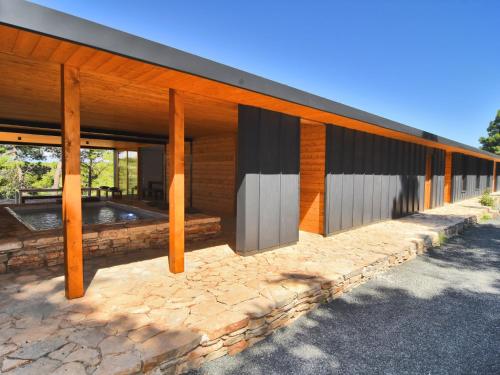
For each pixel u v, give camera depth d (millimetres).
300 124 6805
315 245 6238
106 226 5422
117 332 2729
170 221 4301
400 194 10016
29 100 5301
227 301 3438
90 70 3275
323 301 4164
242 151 5207
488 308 4164
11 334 2662
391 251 5840
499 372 2840
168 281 3996
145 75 3396
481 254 6902
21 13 2174
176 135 4117
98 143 13352
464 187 16594
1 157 19578
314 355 3025
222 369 2754
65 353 2412
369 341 3301
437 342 3312
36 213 8969
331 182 7004
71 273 3336
